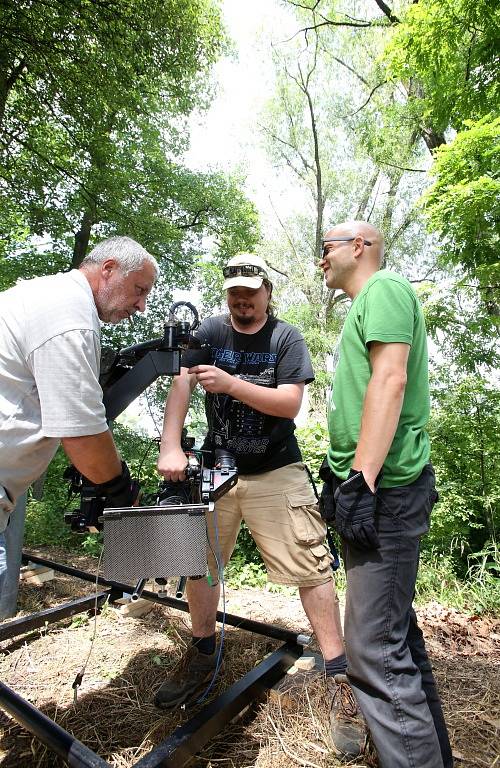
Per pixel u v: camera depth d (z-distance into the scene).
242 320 2.27
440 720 1.68
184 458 1.85
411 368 1.64
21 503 3.15
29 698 2.20
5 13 7.14
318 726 1.95
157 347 1.75
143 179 12.75
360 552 1.56
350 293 1.89
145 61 9.02
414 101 9.20
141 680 2.35
